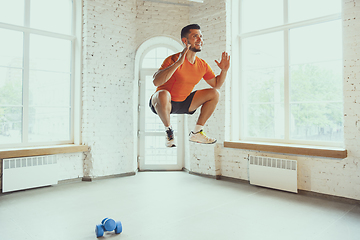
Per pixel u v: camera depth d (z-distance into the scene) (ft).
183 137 18.75
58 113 15.79
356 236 8.52
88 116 15.58
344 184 12.05
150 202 11.80
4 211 10.64
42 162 13.97
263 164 14.33
